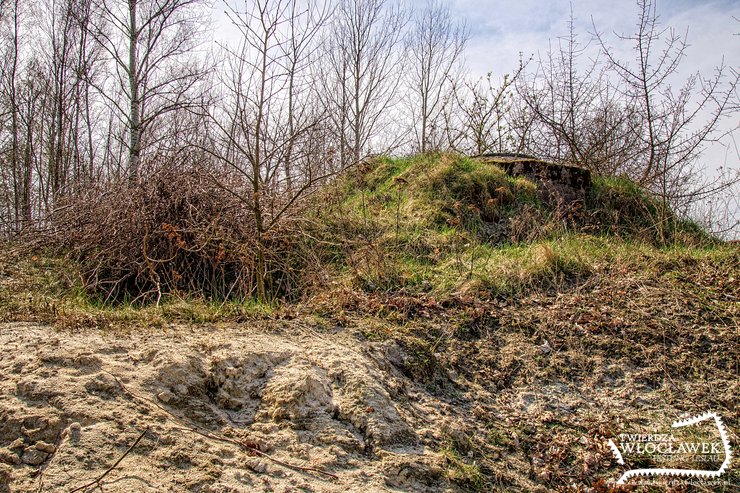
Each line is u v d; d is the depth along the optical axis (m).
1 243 7.36
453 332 4.97
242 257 5.77
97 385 3.17
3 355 3.47
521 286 5.83
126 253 6.25
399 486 3.03
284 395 3.39
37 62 13.65
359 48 15.65
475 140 13.11
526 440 3.85
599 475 3.61
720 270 6.01
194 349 3.69
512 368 4.62
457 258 6.43
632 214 8.65
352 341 4.39
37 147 14.49
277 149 6.13
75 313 4.45
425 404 3.96
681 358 4.70
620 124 12.62
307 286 6.04
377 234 7.29
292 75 5.75
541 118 12.05
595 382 4.49
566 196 8.55
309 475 2.92
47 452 2.73
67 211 7.17
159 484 2.63
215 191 6.61
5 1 12.80
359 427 3.36
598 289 5.74
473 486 3.30
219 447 2.97
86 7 11.12
